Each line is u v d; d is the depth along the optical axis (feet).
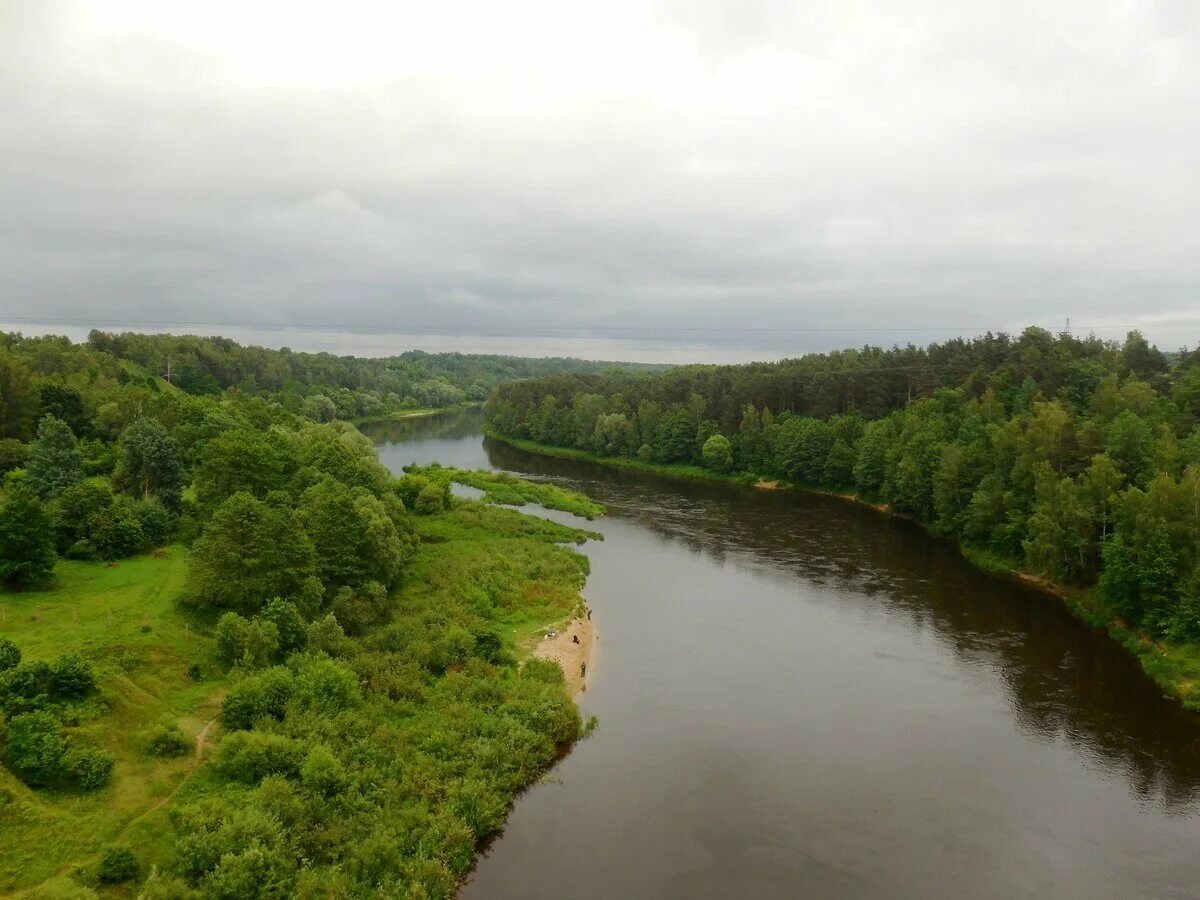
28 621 147.33
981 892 111.04
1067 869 116.16
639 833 122.72
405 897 102.83
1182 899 110.32
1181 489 198.70
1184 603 184.24
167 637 149.79
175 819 107.45
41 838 98.17
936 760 145.07
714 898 108.78
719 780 137.59
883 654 193.57
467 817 120.98
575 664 182.60
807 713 162.50
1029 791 135.74
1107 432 271.08
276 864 100.12
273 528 171.83
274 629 152.56
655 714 161.38
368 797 120.67
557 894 109.29
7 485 219.00
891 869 115.44
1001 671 183.62
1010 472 278.87
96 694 123.54
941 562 277.64
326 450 260.83
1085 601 222.69
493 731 143.23
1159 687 174.91
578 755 145.07
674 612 223.92
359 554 202.39
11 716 111.24
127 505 209.05
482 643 179.22
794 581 254.27
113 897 94.32
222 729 130.00
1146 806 131.64
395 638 176.35
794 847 119.96
